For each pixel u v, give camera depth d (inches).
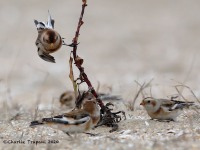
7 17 1692.9
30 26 1612.9
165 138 475.8
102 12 1809.8
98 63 1210.6
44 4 1863.9
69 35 1483.8
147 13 1811.0
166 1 1964.8
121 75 1043.9
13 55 1296.8
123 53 1315.2
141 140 471.2
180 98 710.5
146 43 1411.2
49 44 494.6
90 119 484.1
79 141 463.2
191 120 546.0
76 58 530.3
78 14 1752.0
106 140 472.7
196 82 919.0
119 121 546.0
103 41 1443.2
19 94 884.6
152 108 543.5
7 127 555.2
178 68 1110.4
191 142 452.4
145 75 1032.2
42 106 735.1
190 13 1777.8
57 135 510.6
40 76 1069.1
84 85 919.7
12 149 453.1
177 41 1425.9
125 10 1849.2
